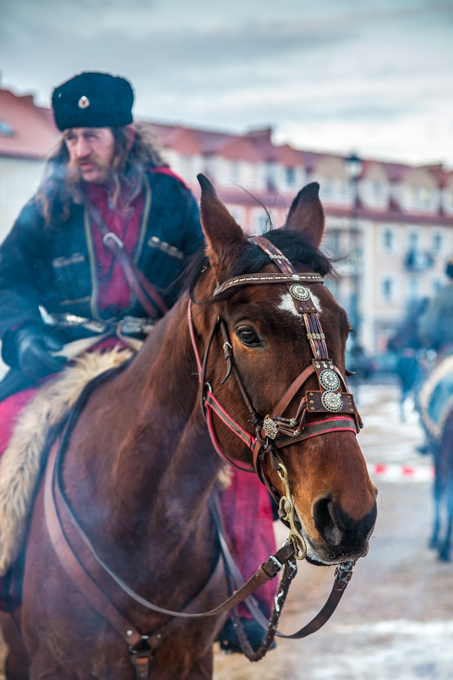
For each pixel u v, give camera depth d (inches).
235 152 776.9
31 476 74.2
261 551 77.2
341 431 52.2
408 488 271.3
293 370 53.5
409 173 832.9
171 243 87.3
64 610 67.4
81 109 83.4
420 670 120.0
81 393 76.2
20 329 81.3
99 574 66.9
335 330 54.9
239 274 57.5
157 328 70.4
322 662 123.8
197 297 63.4
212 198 61.4
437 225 831.7
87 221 85.7
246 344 55.4
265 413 55.1
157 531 65.9
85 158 85.2
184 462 64.6
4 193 466.9
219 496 78.5
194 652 70.2
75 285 85.7
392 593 160.7
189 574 68.5
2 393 83.1
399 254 810.8
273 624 57.9
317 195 68.5
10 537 72.9
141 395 67.6
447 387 193.9
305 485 52.4
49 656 69.1
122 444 67.6
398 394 650.2
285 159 820.6
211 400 59.9
